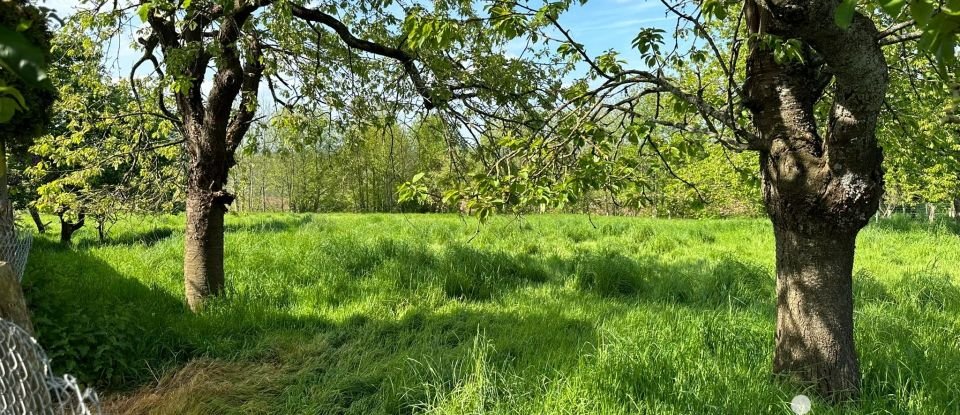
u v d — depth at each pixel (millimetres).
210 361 4754
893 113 4707
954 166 7473
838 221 3420
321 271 7699
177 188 8281
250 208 33469
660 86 3703
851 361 3648
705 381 3648
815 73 3557
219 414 3910
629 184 3660
